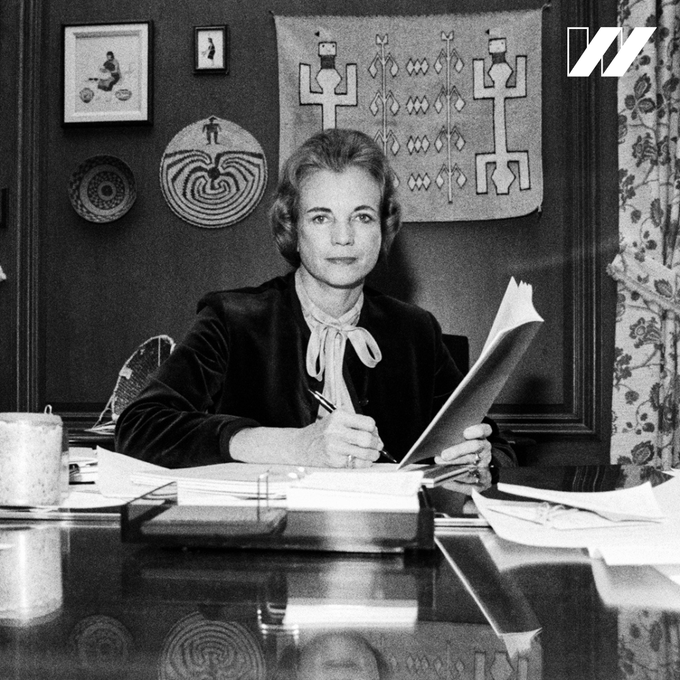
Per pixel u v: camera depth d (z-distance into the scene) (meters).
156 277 3.45
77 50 3.46
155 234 3.46
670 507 0.85
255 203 3.41
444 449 1.28
